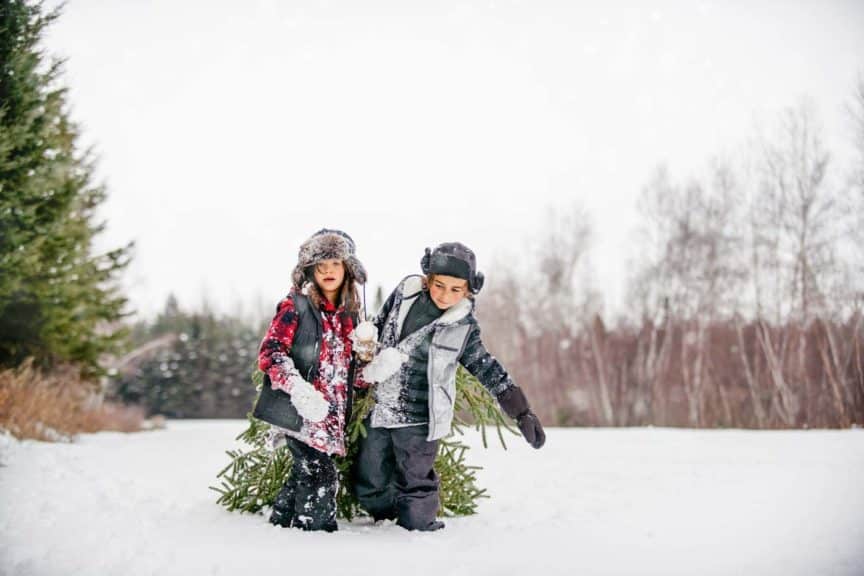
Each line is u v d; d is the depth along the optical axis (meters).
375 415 3.57
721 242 26.52
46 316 12.45
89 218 13.63
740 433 10.84
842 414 17.38
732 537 3.10
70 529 3.16
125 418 16.14
